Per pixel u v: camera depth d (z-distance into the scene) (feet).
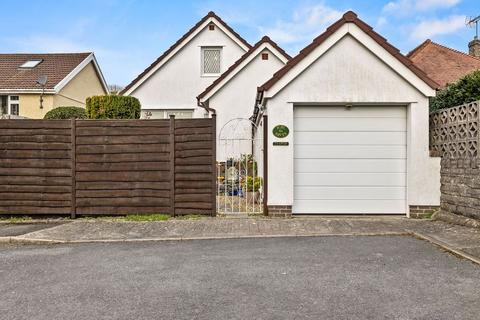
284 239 24.18
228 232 25.91
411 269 17.51
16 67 79.82
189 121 30.60
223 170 40.52
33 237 24.98
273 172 30.35
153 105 62.54
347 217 30.55
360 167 31.19
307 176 31.24
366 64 30.07
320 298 14.28
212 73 63.36
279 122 30.27
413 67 29.68
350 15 29.66
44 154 31.07
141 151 30.83
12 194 31.12
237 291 15.11
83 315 13.15
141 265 18.86
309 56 29.84
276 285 15.70
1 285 16.20
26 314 13.28
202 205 30.55
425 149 29.96
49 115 53.16
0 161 31.12
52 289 15.66
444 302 13.78
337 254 20.25
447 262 18.56
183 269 18.07
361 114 31.12
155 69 62.44
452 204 28.22
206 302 14.07
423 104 30.04
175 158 30.73
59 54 85.25
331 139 31.22
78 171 30.96
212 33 63.10
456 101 30.01
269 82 29.99
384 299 14.10
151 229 26.94
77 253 21.50
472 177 25.86
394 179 31.14
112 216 31.22
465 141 26.71
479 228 24.57
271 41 55.06
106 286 15.90
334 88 30.07
